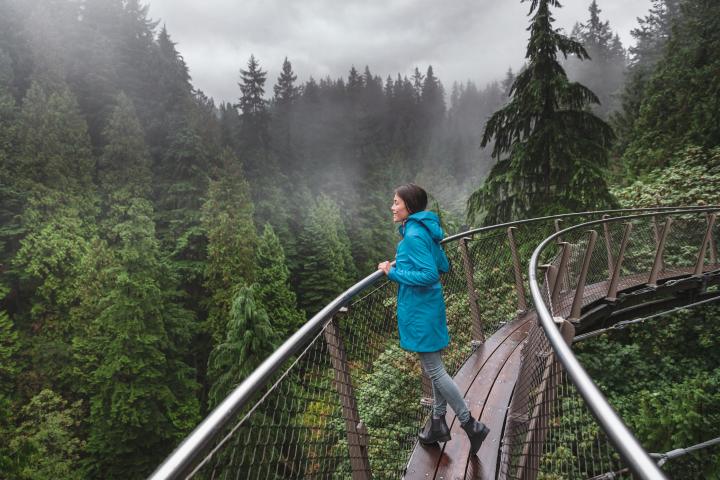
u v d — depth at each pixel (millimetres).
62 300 29938
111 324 23703
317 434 1777
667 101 23203
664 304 9547
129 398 22094
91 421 22297
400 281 2615
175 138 42781
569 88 11625
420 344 2723
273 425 1460
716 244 10109
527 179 12617
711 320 9117
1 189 32125
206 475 1072
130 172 38719
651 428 7301
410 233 2629
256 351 16422
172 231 38719
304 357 1849
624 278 8961
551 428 1990
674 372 8719
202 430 1048
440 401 3051
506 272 6812
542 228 11000
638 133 24625
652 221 9820
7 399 22328
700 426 6711
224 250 35031
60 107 36969
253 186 51500
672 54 25406
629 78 41281
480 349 5113
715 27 21828
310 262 45469
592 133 12281
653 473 792
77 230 33156
